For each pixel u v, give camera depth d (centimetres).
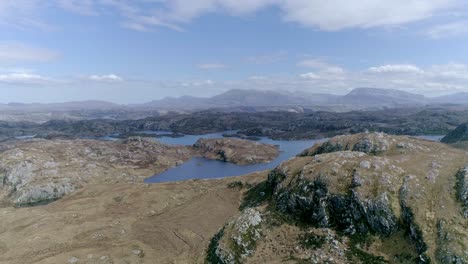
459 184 8650
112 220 11900
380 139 12838
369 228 8406
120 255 9350
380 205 8500
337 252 8031
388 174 9369
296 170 11212
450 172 9275
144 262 9012
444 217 7831
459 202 8144
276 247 8688
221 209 12400
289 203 9950
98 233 10750
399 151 11956
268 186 12325
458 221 7675
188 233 10594
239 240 8906
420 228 7719
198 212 12319
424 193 8594
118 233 10819
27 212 12781
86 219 12019
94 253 9431
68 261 8975
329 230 8738
